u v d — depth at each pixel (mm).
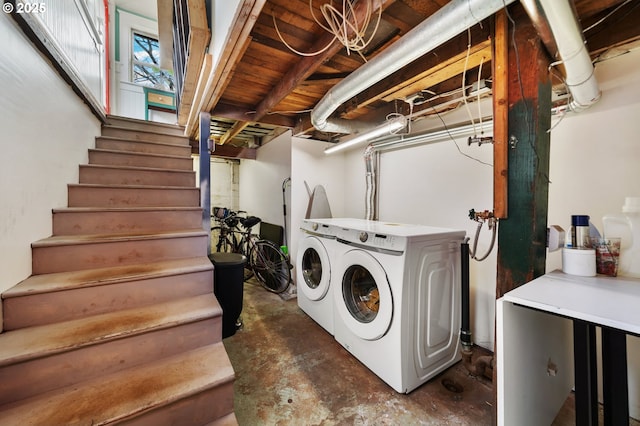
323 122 2373
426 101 2199
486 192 2158
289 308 2980
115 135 3070
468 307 1841
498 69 1203
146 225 2150
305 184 3469
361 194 3498
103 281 1494
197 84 2361
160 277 1662
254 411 1520
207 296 1773
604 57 1481
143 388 1193
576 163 1686
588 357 942
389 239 1724
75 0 2314
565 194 1730
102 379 1242
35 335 1249
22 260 1435
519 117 1166
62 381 1179
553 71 1310
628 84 1500
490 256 2141
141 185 2420
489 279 2148
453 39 1584
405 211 2828
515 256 1197
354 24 1260
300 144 3426
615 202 1545
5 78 1270
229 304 2363
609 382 892
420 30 1132
